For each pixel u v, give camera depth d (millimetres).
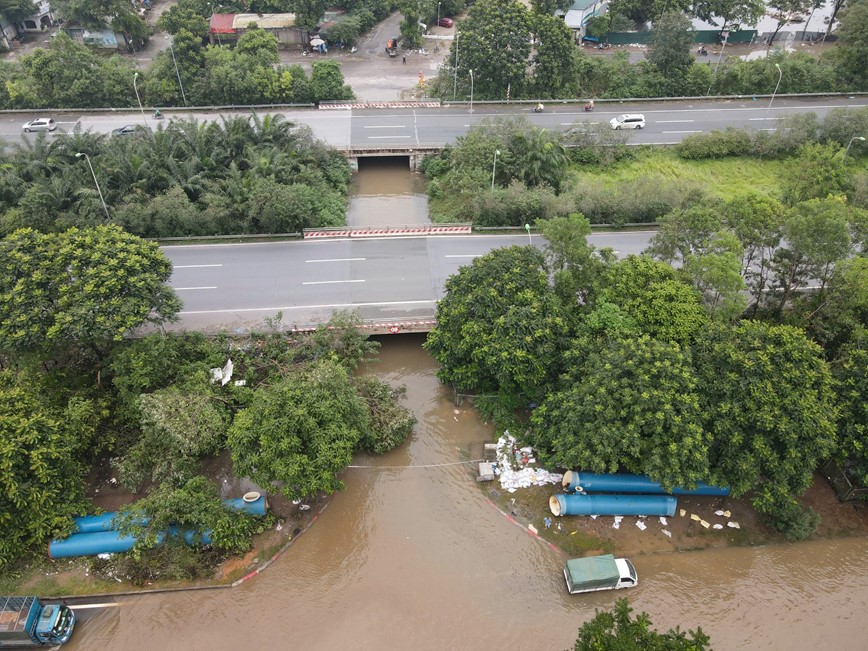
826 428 28156
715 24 83125
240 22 76500
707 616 28188
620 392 29250
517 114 62188
